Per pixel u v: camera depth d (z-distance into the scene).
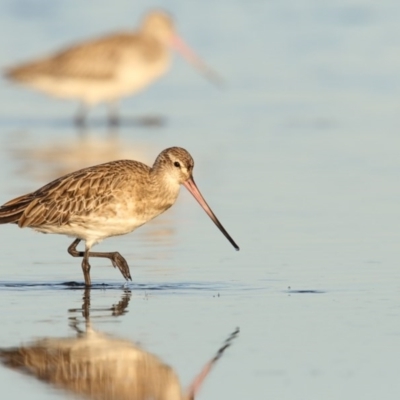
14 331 12.83
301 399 10.84
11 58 31.27
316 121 25.33
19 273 15.38
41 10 35.28
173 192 15.62
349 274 14.89
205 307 13.66
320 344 12.23
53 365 11.77
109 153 23.39
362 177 20.34
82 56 28.89
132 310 13.64
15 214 15.37
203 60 31.23
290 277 14.82
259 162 21.67
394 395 10.89
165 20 29.58
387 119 25.22
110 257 15.01
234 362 11.78
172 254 16.14
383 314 13.20
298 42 32.66
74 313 13.54
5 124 27.33
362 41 32.50
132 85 29.06
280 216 17.98
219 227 15.61
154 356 11.99
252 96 28.27
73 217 15.17
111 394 11.07
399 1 36.09
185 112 27.44
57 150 23.72
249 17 35.12
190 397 10.97
